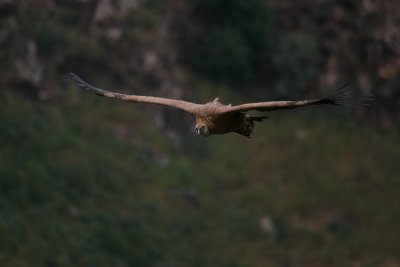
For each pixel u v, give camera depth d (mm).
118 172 63625
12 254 51250
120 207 60250
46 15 69938
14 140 59844
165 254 58250
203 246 60719
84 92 69312
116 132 67688
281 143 74688
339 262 63625
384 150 76812
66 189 58750
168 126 72375
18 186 56094
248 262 60750
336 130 77875
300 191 69312
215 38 78000
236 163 71125
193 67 77938
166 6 78875
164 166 66938
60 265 52312
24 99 64750
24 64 65875
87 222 57062
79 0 71562
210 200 65562
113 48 72188
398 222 67938
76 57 69625
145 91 72438
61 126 64375
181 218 62281
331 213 68062
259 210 66500
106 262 54469
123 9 74562
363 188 71375
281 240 64250
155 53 74375
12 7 67250
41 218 54938
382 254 65062
